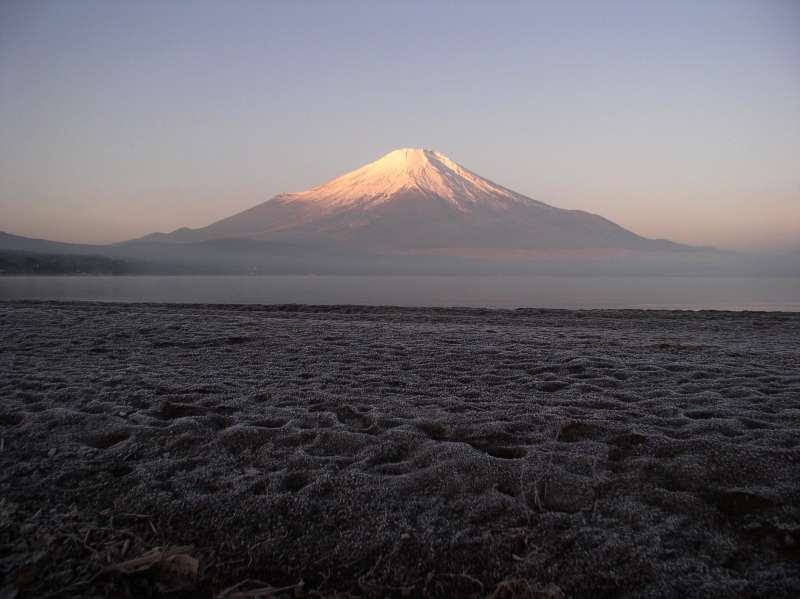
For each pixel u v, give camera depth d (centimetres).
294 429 285
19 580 171
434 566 176
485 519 198
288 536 191
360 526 195
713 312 1226
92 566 178
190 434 278
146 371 443
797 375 425
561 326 919
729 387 384
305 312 1166
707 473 228
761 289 6406
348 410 329
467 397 361
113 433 280
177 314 966
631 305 3009
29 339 615
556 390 382
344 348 569
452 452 249
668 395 362
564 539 186
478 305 2894
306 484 224
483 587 168
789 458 236
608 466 238
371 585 170
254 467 242
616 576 169
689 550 180
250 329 722
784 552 178
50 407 328
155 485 224
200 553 186
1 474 235
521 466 235
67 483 228
